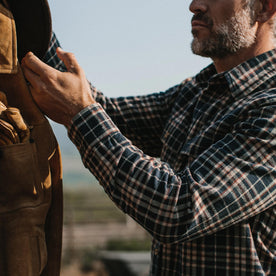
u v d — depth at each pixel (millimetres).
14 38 1208
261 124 1327
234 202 1266
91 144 1301
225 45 1571
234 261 1336
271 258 1365
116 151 1292
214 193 1257
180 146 1621
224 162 1301
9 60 1200
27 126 1222
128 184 1274
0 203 1190
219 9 1559
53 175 1369
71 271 8656
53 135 1340
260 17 1597
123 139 1326
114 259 8516
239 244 1336
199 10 1597
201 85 1718
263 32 1608
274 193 1312
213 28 1572
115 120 1847
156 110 1874
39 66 1279
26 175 1201
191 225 1234
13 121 1169
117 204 1305
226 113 1487
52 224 1385
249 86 1506
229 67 1662
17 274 1198
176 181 1291
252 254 1330
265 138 1312
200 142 1462
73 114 1308
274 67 1537
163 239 1273
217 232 1355
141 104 1871
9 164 1175
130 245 10523
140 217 1283
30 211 1221
